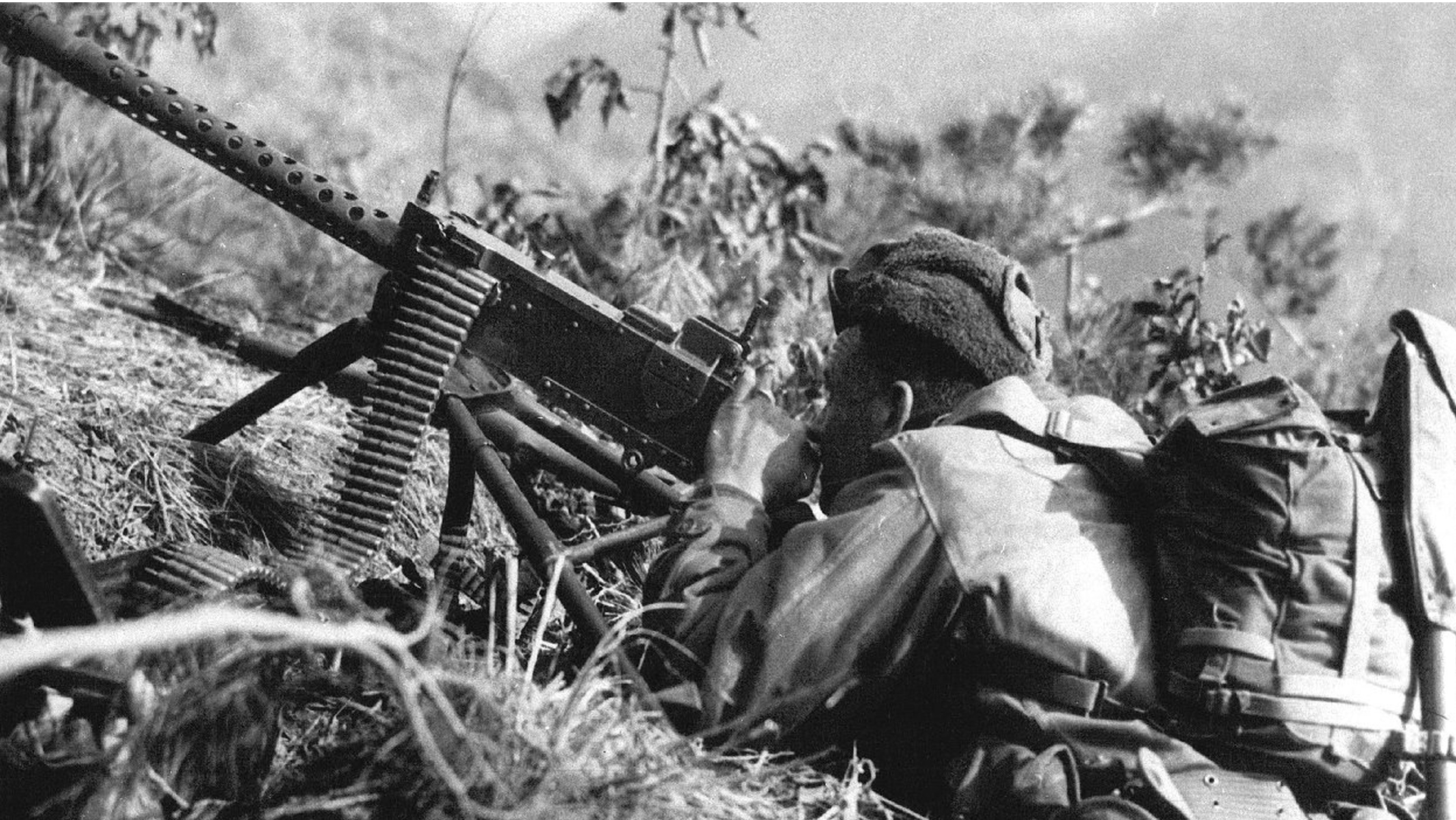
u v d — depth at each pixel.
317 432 4.42
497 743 2.56
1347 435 2.99
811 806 2.97
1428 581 2.86
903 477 3.04
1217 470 2.87
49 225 5.65
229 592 2.84
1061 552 2.95
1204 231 8.09
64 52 3.46
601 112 6.25
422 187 3.50
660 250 5.99
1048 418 3.11
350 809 2.58
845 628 2.95
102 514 3.71
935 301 3.26
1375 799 3.00
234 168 3.47
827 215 7.59
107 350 4.48
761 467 3.39
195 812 2.58
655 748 2.76
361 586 3.24
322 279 6.43
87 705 2.58
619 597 3.95
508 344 3.59
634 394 3.56
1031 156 7.75
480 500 4.34
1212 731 2.85
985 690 2.95
